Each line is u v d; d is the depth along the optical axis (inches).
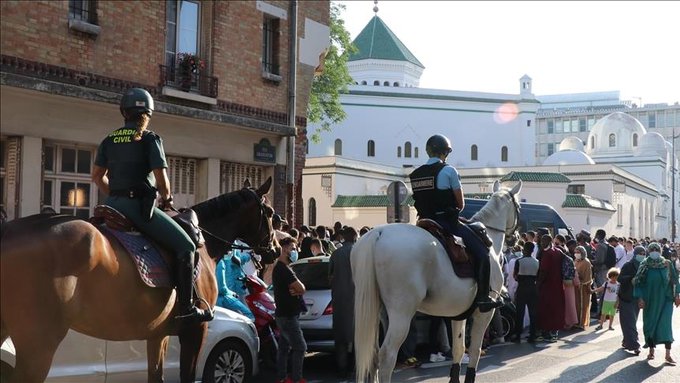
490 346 537.6
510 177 1860.2
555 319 564.1
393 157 3161.9
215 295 236.7
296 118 745.0
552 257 573.3
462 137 3277.6
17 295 171.5
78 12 538.0
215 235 248.5
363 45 3511.3
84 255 183.0
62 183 535.5
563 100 6314.0
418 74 3599.9
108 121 553.6
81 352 279.1
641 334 621.9
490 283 311.3
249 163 682.8
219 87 641.0
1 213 500.7
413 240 279.3
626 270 514.0
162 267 207.9
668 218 3376.0
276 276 350.6
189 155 618.2
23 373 173.2
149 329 206.8
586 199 1877.5
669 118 4832.7
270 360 420.5
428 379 398.0
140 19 574.9
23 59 494.0
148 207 207.8
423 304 289.6
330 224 2175.2
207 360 327.0
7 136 502.0
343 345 397.4
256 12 680.4
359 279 282.2
